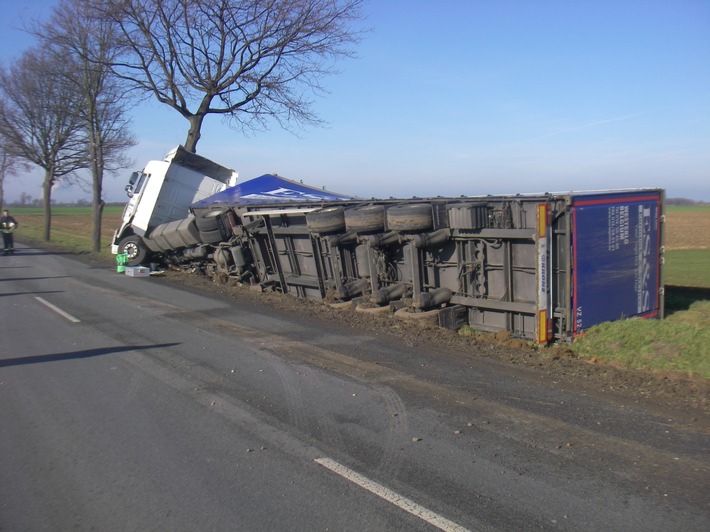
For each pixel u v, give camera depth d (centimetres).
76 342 969
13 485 469
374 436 549
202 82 2217
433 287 1126
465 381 713
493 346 907
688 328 869
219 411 625
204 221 1658
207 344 934
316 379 732
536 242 905
